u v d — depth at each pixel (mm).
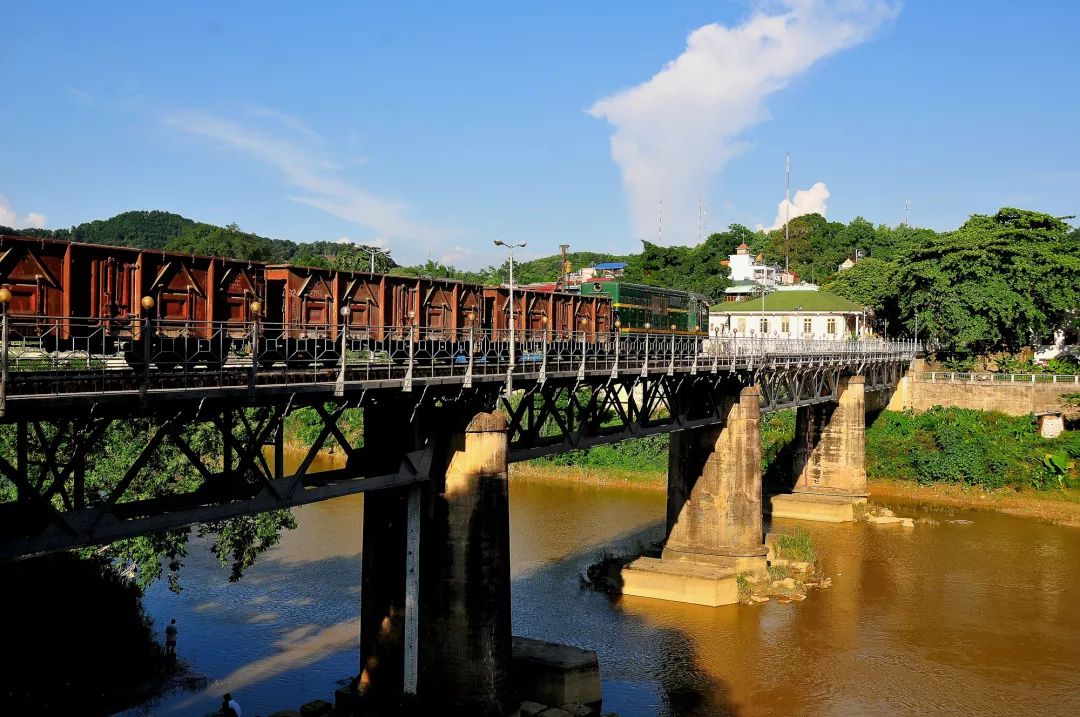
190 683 35062
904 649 40406
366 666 31641
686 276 159625
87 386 18484
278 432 24047
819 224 187375
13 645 30656
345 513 64375
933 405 86312
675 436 51094
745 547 49875
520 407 32938
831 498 69062
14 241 21047
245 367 22469
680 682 36344
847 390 71688
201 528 39094
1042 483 73250
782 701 34906
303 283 29562
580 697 33281
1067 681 37156
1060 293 88938
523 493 73188
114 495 19750
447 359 33844
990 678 37375
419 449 29641
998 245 90438
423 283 35312
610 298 51719
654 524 62312
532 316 43688
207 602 44906
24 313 21281
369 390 25797
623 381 40875
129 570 42375
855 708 34406
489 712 29547
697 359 45031
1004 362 95000
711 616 44438
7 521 18781
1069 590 49219
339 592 46438
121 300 23391
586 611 44906
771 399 56000
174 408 20828
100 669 35562
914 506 72125
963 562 54938
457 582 29547
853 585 50000
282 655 38062
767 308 98375
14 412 17359
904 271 92688
